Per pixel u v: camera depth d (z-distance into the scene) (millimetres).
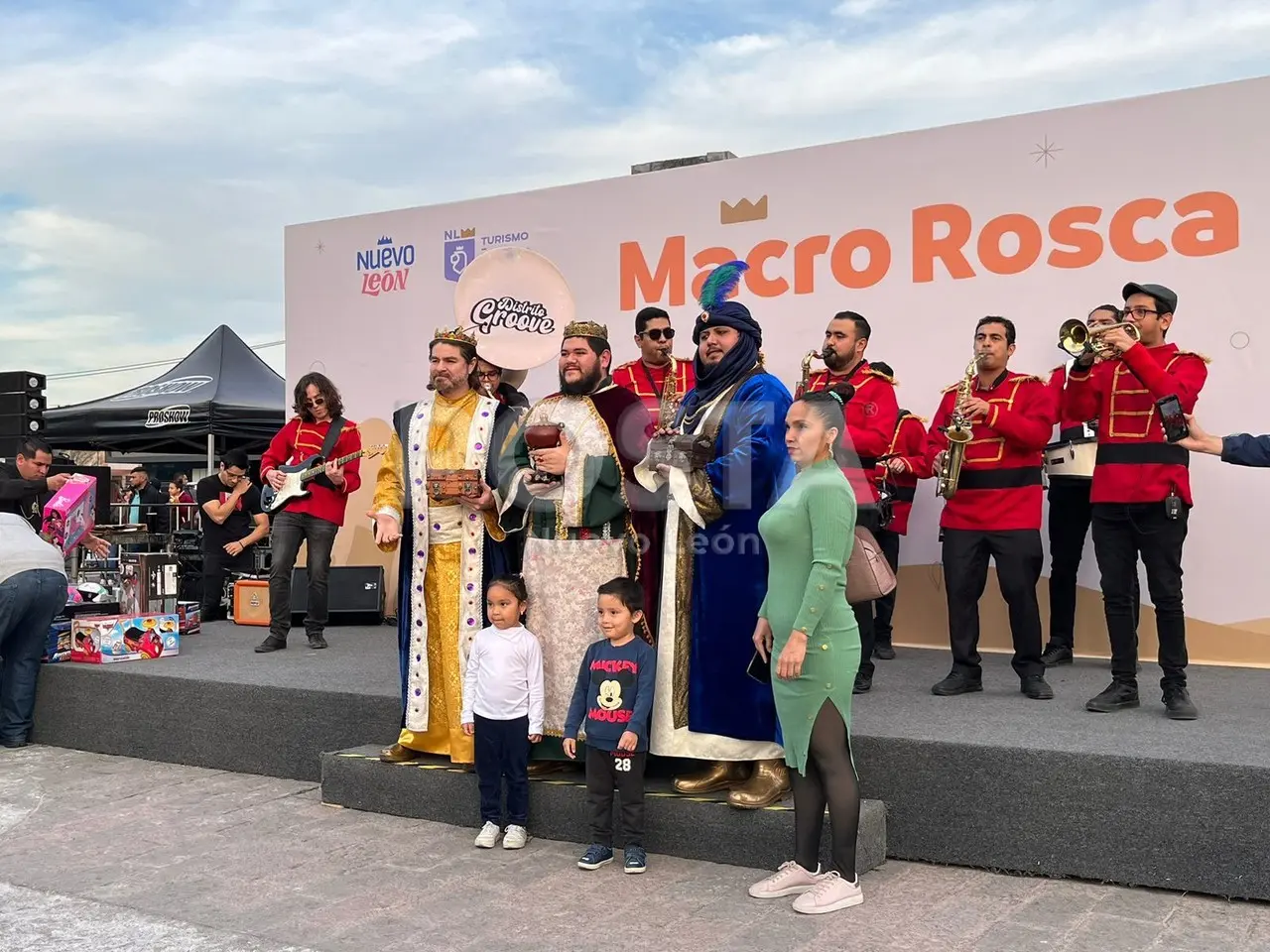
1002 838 3848
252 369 12266
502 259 4773
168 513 11117
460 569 4633
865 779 4062
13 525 6203
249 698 5527
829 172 6770
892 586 3797
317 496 6797
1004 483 4906
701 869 3949
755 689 3973
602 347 4402
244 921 3547
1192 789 3580
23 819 4770
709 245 7172
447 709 4656
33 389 9203
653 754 4160
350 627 7945
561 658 4312
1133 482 4406
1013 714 4457
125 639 6316
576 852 4180
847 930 3367
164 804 4977
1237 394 5738
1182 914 3457
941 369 6477
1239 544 5707
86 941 3402
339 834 4477
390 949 3303
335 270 8641
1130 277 5984
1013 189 6266
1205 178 5793
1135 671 4566
